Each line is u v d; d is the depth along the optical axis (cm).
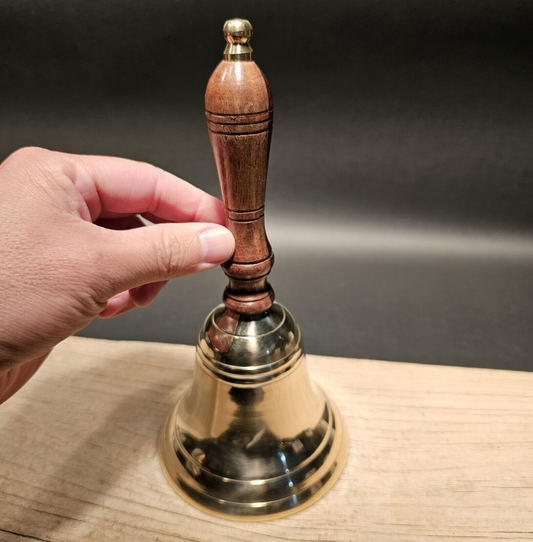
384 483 38
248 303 34
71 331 35
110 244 33
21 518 37
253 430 36
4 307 32
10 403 43
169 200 40
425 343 57
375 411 43
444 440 41
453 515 37
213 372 35
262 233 33
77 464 40
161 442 41
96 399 44
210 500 37
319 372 46
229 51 28
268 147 30
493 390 44
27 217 33
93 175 38
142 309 62
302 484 37
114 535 36
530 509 37
